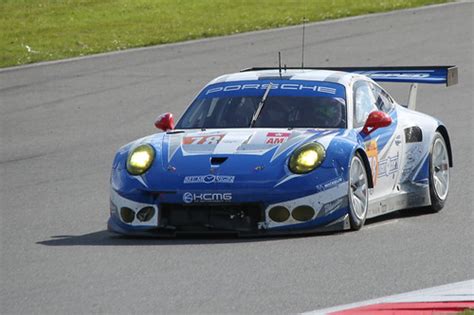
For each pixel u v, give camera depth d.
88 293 23.25
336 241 28.31
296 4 102.12
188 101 60.34
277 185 28.55
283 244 28.00
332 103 31.83
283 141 29.66
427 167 33.91
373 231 29.91
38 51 80.31
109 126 54.75
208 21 92.94
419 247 27.48
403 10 97.19
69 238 30.34
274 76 33.41
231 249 27.55
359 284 23.45
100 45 82.50
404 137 33.66
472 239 28.59
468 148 45.72
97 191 39.12
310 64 70.69
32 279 24.88
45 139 52.06
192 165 29.12
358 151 30.28
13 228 32.34
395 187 33.09
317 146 29.20
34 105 61.62
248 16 95.25
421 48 75.75
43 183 41.31
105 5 101.50
